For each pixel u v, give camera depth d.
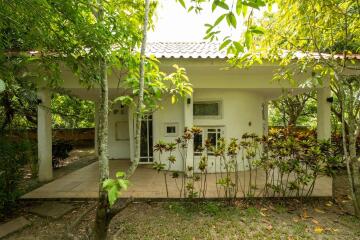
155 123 8.61
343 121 4.70
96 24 3.18
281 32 4.32
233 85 7.23
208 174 7.72
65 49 3.58
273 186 5.34
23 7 2.93
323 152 5.20
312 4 3.74
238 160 8.09
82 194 5.79
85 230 4.17
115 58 3.53
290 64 5.54
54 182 6.99
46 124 7.16
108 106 3.53
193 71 7.09
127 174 3.14
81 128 17.06
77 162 10.80
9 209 5.12
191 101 7.36
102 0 3.26
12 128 7.29
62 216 4.79
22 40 3.94
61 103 12.88
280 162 5.35
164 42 10.12
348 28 4.40
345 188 6.27
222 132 8.14
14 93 5.61
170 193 5.75
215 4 1.90
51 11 3.10
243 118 8.34
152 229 4.16
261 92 8.84
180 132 8.33
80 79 4.09
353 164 4.57
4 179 4.84
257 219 4.48
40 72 4.29
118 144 11.52
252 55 4.28
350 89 4.54
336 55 5.38
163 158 8.50
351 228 4.13
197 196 5.44
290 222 4.38
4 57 3.84
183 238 3.86
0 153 4.87
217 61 6.09
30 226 4.39
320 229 4.07
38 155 7.24
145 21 3.31
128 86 3.73
